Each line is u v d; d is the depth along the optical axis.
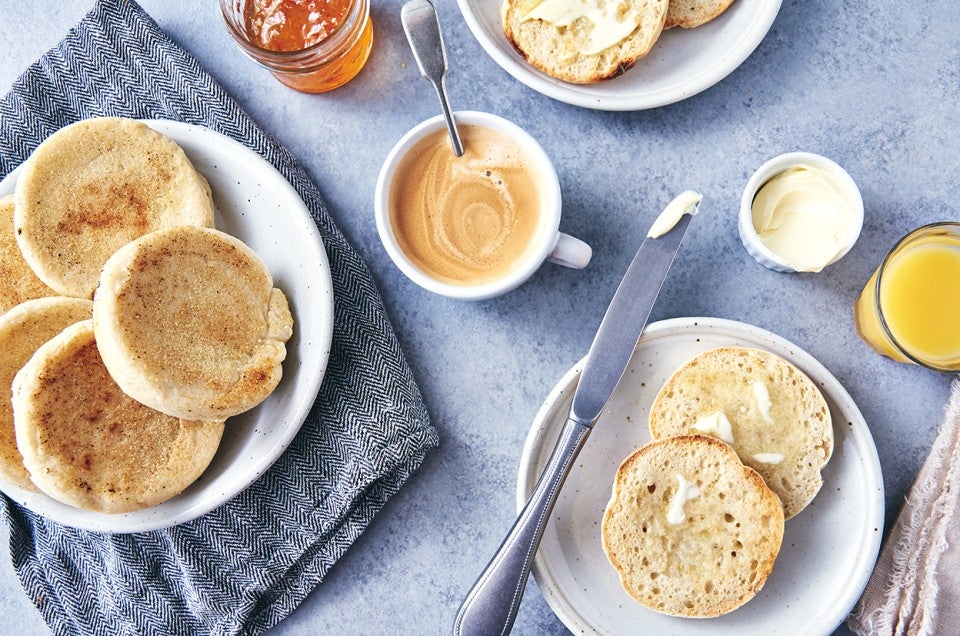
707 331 0.60
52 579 0.65
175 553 0.64
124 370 0.57
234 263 0.60
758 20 0.60
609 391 0.59
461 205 0.61
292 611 0.64
